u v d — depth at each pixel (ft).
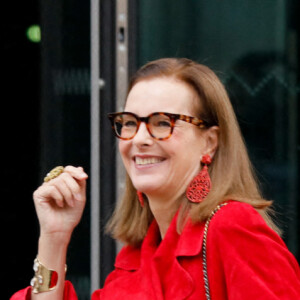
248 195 23.48
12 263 47.55
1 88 46.14
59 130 45.11
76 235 44.75
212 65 45.70
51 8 44.98
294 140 45.75
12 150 46.29
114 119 23.75
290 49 45.47
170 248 23.25
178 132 22.82
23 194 46.65
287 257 21.27
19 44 45.83
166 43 45.21
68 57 44.83
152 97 22.99
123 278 24.89
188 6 45.57
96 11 43.21
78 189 25.77
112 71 44.09
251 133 45.91
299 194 45.68
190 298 21.71
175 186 23.22
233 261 20.88
